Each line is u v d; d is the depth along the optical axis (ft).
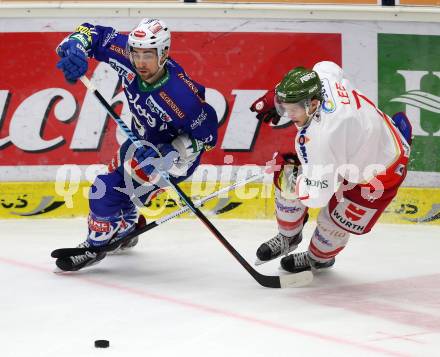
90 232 49.01
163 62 45.21
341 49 64.85
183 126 46.50
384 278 49.14
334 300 44.01
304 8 64.23
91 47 47.06
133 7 63.98
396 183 45.09
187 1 64.08
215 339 36.40
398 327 39.01
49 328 37.81
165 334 37.04
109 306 42.01
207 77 64.80
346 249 56.75
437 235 61.72
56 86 64.23
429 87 65.10
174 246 56.95
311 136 41.60
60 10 63.93
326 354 34.42
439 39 65.05
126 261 52.65
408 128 47.19
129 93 47.29
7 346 34.91
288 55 64.80
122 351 34.32
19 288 45.55
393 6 64.59
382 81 65.10
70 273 49.19
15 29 63.98
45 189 64.95
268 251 49.11
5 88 64.23
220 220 64.90
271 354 34.27
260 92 64.90
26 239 58.34
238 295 44.68
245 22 64.39
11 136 64.49
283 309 41.98
